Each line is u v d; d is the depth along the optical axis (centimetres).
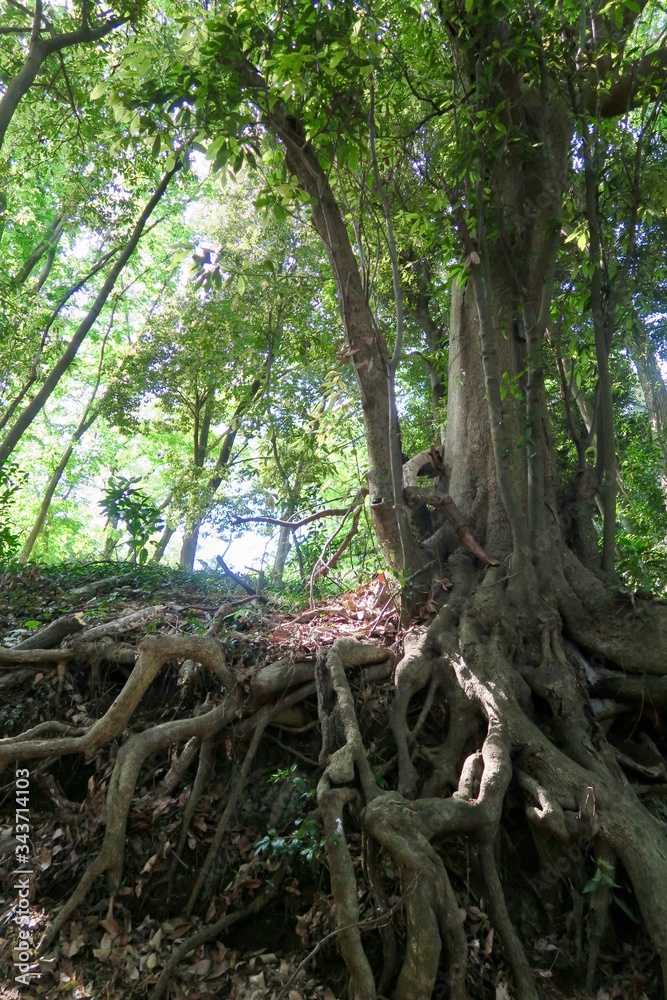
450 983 406
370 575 812
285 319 1426
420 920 409
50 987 431
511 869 500
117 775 496
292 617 691
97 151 1492
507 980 436
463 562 668
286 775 510
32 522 2431
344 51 539
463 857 495
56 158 1540
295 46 562
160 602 738
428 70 709
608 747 543
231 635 625
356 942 405
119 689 615
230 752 542
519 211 705
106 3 1144
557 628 604
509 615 605
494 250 713
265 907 480
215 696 575
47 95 1459
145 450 2589
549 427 734
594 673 591
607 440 686
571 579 636
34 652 609
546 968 456
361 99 607
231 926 472
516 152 700
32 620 711
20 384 1792
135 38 1124
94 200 1594
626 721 598
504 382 631
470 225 629
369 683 583
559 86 661
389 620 650
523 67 649
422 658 580
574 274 725
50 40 1095
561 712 549
